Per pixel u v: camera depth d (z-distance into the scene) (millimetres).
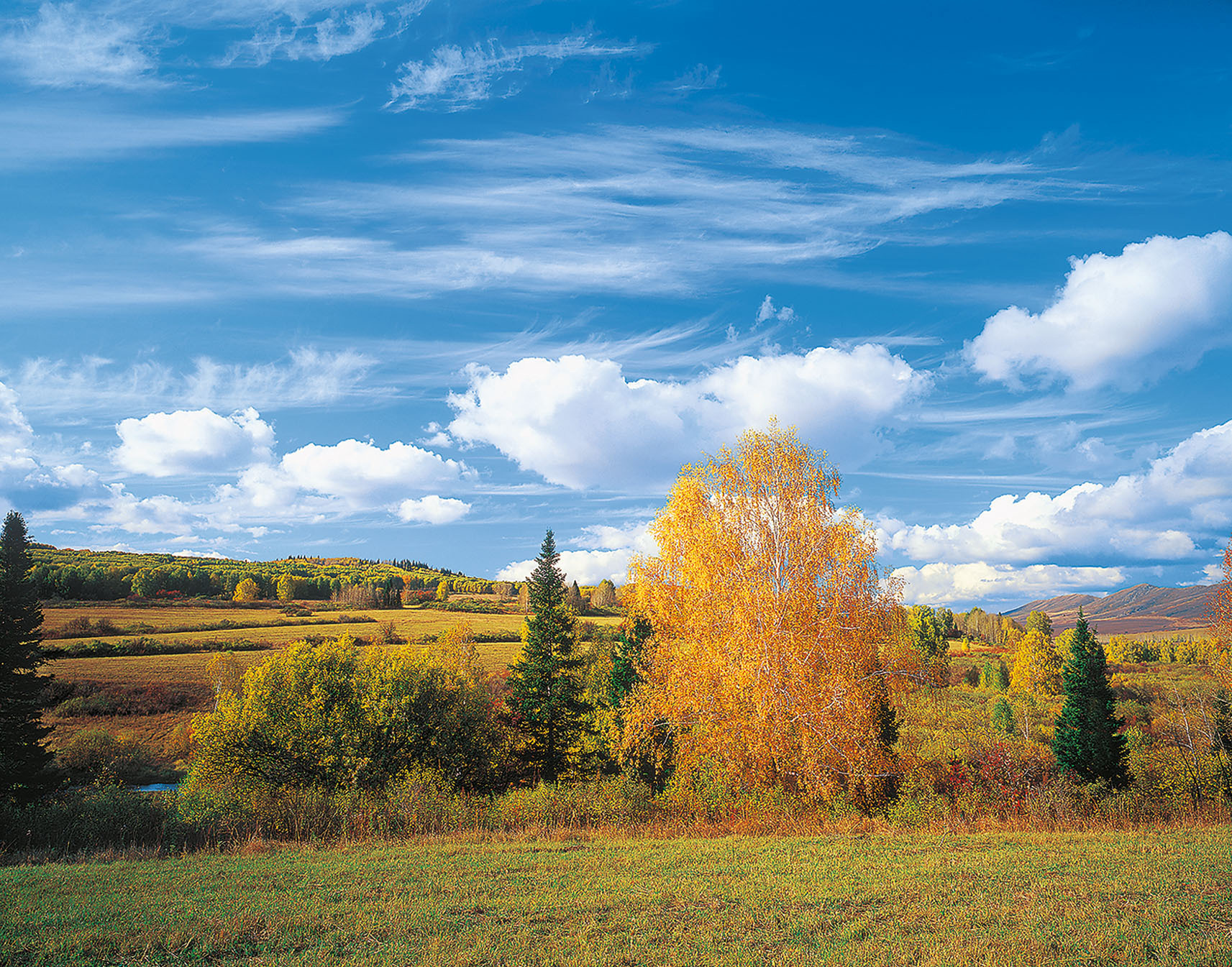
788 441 26047
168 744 59281
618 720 33156
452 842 16578
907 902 10133
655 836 17641
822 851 14633
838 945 8320
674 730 26453
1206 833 15555
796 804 21766
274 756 35344
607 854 14445
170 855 15227
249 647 92812
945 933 8602
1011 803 19969
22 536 45688
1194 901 9492
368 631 105125
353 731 36344
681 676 25094
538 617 44406
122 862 14070
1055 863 12352
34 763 43125
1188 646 104250
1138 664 98688
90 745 54219
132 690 69375
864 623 23812
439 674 41156
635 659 33438
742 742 23719
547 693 43281
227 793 20703
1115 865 12023
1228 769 24297
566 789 21906
